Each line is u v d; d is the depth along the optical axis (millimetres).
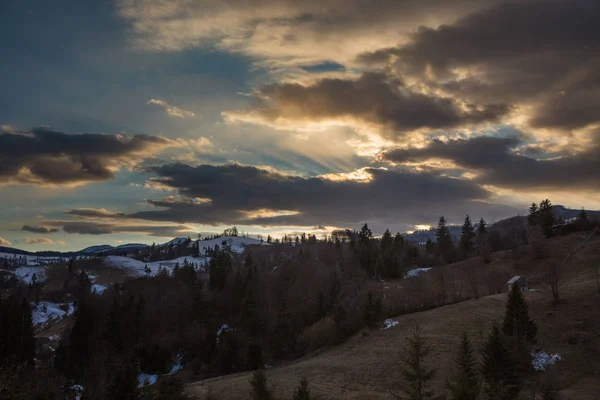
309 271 157875
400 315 97062
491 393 46094
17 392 54094
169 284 170000
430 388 56938
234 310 133750
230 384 69125
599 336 63125
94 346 104625
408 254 178500
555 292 79312
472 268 137000
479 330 75250
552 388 51344
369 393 58312
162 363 104438
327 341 97500
